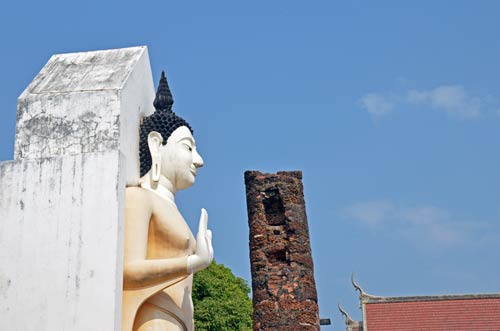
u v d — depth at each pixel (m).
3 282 7.93
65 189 8.12
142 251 8.45
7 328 7.78
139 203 8.66
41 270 7.91
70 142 8.50
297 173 15.35
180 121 9.77
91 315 7.68
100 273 7.79
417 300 33.34
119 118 8.54
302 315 14.15
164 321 8.56
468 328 32.12
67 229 7.99
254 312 14.45
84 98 8.62
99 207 7.99
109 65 9.37
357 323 34.38
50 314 7.76
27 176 8.23
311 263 14.84
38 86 8.96
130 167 9.02
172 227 8.94
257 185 15.27
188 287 9.18
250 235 15.07
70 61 9.60
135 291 8.31
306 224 15.09
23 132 8.62
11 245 8.03
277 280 14.43
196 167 9.80
